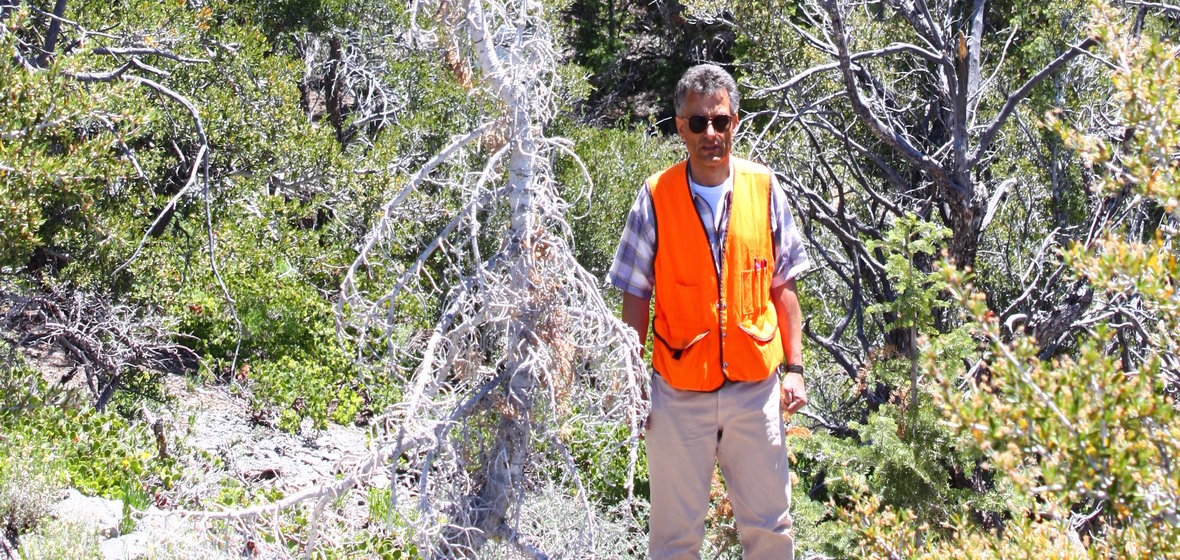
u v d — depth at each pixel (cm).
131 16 779
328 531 358
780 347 330
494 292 298
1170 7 623
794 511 487
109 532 520
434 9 310
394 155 950
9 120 541
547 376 292
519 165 313
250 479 808
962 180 655
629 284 334
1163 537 241
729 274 321
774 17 800
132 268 781
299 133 840
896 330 689
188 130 817
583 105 1783
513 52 310
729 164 331
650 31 2489
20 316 764
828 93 839
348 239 872
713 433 328
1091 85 765
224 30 875
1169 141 238
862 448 457
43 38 739
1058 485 224
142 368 857
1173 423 223
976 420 237
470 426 317
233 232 827
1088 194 768
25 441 599
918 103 893
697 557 341
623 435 454
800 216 768
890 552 344
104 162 604
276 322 1108
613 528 480
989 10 936
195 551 348
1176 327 245
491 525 309
